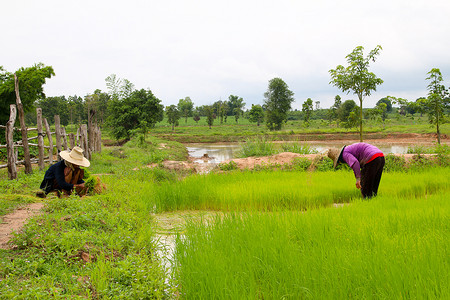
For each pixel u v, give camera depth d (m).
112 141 60.09
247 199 8.65
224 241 5.12
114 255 5.11
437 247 4.41
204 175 12.10
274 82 96.38
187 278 4.11
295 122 122.81
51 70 19.05
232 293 3.59
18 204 7.28
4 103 17.58
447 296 3.25
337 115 107.75
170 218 8.02
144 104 54.06
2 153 16.77
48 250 4.64
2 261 4.22
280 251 4.53
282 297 3.58
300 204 8.45
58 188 8.30
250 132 78.44
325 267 4.00
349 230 5.30
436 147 14.84
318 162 14.08
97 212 6.84
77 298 3.45
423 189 9.34
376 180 8.62
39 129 13.42
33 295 3.38
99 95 88.44
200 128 108.88
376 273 3.77
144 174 13.54
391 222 5.68
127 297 3.71
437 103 20.05
